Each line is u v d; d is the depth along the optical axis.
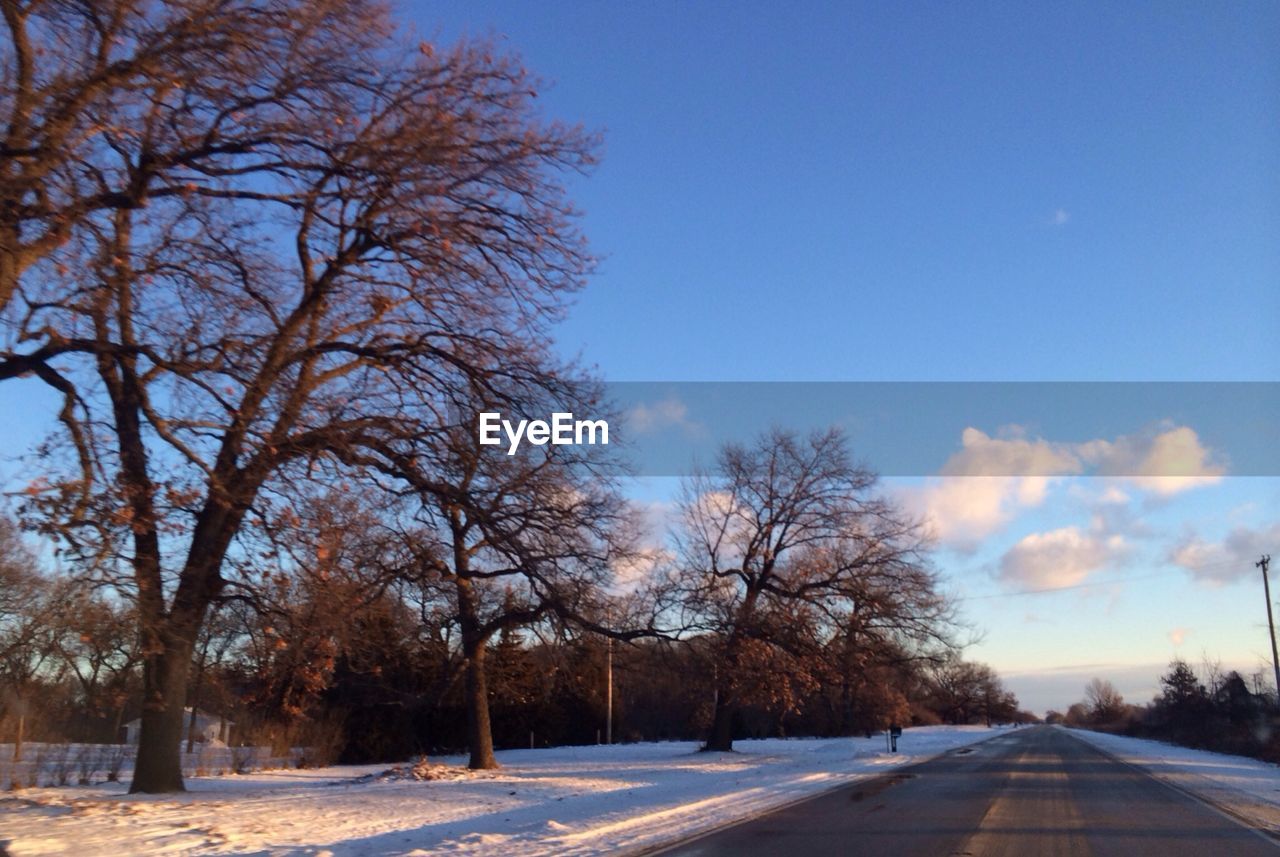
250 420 16.98
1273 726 51.41
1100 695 166.88
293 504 17.52
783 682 34.47
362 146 16.33
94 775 26.45
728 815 18.39
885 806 20.25
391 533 22.16
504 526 22.03
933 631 38.44
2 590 22.45
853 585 37.59
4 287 13.78
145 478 16.77
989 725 131.50
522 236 18.70
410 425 19.67
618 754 43.78
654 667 33.41
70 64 14.31
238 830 14.66
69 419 15.84
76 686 30.81
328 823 16.05
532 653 37.28
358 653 22.58
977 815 18.52
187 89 15.03
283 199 17.28
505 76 16.78
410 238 18.70
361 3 15.26
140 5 14.20
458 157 16.77
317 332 19.67
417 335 20.31
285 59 15.28
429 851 13.07
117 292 15.93
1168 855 13.78
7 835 13.24
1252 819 18.58
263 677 25.45
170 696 19.77
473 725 32.28
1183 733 67.56
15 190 13.52
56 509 14.77
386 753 41.28
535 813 18.17
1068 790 24.81
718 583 36.12
